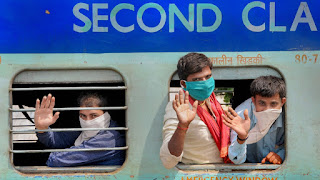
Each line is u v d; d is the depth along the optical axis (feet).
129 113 8.13
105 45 8.04
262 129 8.21
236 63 8.16
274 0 8.15
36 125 7.91
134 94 8.11
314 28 8.24
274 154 8.34
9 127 8.07
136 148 8.16
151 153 8.16
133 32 8.04
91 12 8.00
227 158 8.14
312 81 8.27
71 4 8.01
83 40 8.03
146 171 8.17
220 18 8.11
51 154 8.46
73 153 8.32
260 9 8.14
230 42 8.14
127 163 8.17
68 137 8.97
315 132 8.29
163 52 8.08
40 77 8.14
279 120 8.36
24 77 8.13
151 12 8.03
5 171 8.10
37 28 8.02
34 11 8.00
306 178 8.29
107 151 8.45
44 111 7.93
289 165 8.27
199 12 8.07
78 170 8.22
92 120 8.38
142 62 8.09
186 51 8.11
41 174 8.16
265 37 8.18
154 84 8.11
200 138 8.02
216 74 8.27
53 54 8.02
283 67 8.23
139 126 8.14
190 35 8.09
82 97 8.54
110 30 8.03
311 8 8.21
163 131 7.81
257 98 8.07
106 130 8.47
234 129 7.40
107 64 8.06
